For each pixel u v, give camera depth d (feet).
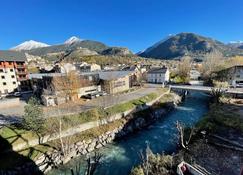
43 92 163.53
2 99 179.32
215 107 158.71
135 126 143.54
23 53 242.17
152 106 175.83
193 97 249.96
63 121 118.42
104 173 89.35
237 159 86.84
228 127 114.11
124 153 108.68
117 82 210.59
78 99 173.88
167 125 149.07
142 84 268.00
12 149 94.73
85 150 110.83
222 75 257.34
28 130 106.11
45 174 92.02
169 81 315.17
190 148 98.63
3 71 214.69
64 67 264.31
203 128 116.78
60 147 106.22
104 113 138.10
